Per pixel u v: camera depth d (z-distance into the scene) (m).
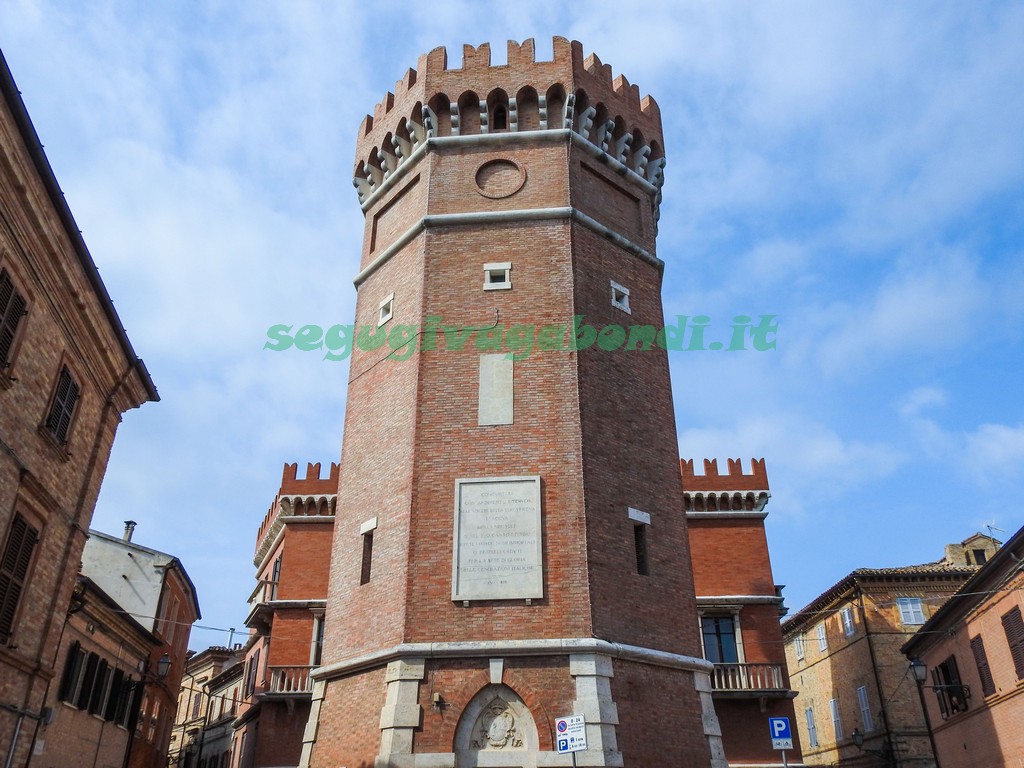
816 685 58.53
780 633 39.34
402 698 20.48
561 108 30.03
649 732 20.94
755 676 37.91
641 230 30.62
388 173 32.03
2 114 15.61
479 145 29.55
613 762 19.53
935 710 39.91
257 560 52.50
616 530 23.23
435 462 23.73
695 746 21.88
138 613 39.97
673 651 22.84
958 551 54.47
